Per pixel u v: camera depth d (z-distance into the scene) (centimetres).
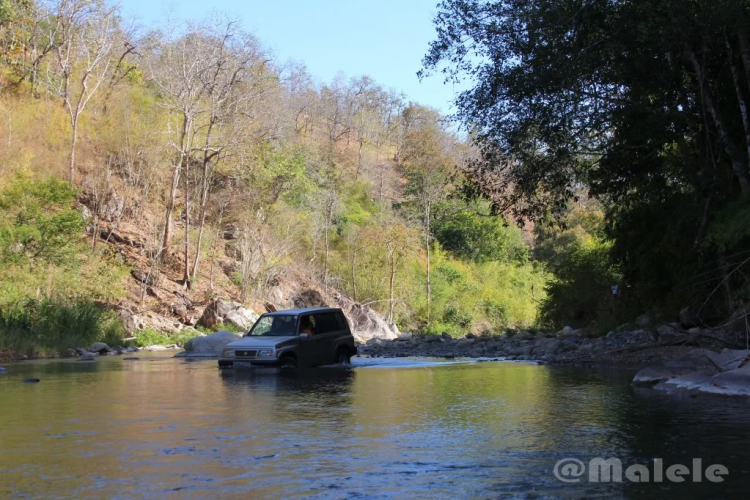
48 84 4350
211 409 964
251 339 1741
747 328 1725
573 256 3284
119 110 4341
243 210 4628
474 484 545
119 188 4266
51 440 725
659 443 701
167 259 4188
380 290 5225
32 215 2973
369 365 1848
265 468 598
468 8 2038
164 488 531
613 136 2289
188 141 4234
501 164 2258
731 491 525
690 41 1878
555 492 523
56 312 2655
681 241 2216
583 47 1953
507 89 2053
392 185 8475
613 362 1791
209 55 4344
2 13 4266
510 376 1476
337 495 514
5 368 1798
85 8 4672
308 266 5047
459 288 5919
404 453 660
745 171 1894
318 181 6328
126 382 1380
